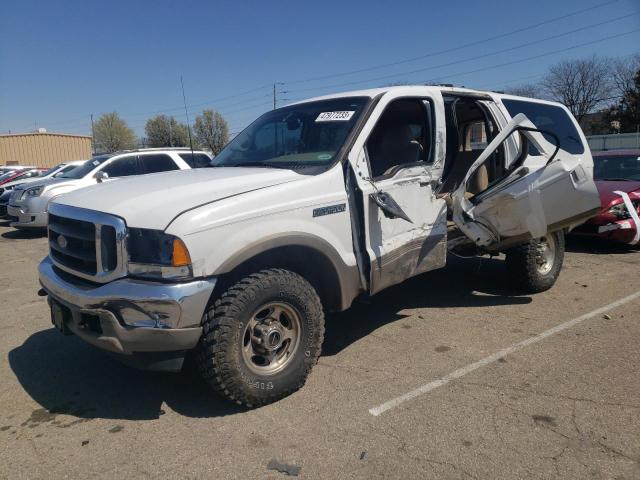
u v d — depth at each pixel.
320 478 2.70
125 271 3.08
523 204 4.62
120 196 3.38
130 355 3.07
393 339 4.55
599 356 4.08
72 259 3.49
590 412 3.25
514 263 5.54
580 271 6.78
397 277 4.16
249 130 5.01
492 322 4.91
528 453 2.85
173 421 3.30
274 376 3.39
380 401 3.46
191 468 2.81
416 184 4.27
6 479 2.77
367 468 2.76
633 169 8.79
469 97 4.96
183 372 4.02
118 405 3.55
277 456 2.89
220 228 3.10
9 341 4.86
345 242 3.78
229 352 3.16
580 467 2.72
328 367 4.01
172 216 3.04
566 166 4.75
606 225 7.71
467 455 2.85
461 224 4.57
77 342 4.76
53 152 34.31
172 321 2.98
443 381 3.72
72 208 3.46
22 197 11.85
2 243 11.37
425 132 4.54
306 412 3.34
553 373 3.80
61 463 2.90
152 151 12.10
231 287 3.21
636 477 2.63
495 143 4.46
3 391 3.82
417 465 2.77
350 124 4.06
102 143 68.25
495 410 3.30
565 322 4.86
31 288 6.97
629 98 52.09
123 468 2.84
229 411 3.39
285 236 3.35
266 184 3.46
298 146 4.28
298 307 3.47
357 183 3.82
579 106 58.97
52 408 3.54
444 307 5.38
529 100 5.67
